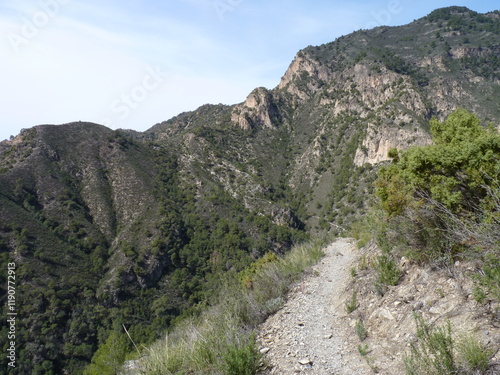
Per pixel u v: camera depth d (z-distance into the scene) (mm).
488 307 3666
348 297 6414
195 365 4801
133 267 46469
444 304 4215
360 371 3951
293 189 83500
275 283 8492
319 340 5141
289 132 109875
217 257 55406
